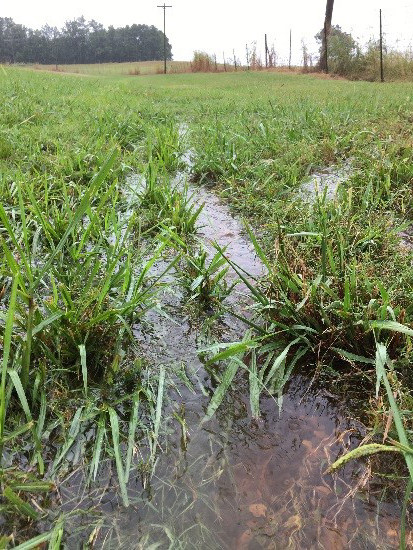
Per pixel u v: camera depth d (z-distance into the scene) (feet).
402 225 9.73
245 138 18.63
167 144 17.07
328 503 4.90
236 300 8.50
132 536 4.52
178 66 102.37
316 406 6.22
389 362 6.12
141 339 7.35
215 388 6.48
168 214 11.69
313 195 13.30
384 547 4.49
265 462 5.36
